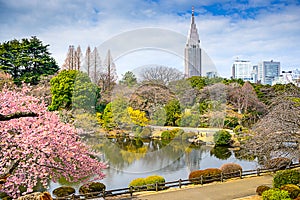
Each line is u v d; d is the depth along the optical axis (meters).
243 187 9.49
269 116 9.68
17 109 6.54
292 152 9.12
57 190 8.71
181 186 9.59
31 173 6.39
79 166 7.02
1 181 5.72
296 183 8.52
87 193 8.00
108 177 9.93
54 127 6.73
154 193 8.78
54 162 6.64
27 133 6.29
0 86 14.84
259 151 9.53
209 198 8.34
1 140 6.23
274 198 7.35
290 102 9.46
